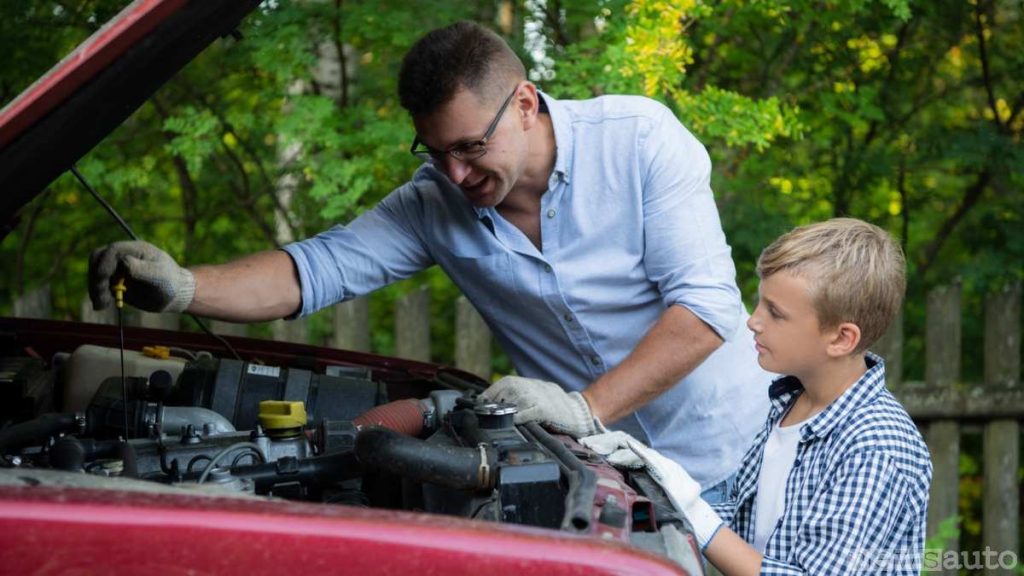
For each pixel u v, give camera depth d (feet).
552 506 5.43
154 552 4.44
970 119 18.44
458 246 9.15
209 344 10.62
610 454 6.85
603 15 15.33
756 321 7.22
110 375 8.91
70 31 16.49
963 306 18.94
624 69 14.14
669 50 14.29
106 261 7.82
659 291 8.93
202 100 17.60
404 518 4.62
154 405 7.40
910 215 19.10
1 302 20.77
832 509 6.72
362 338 16.93
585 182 8.64
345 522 4.54
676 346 8.26
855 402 7.03
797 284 6.93
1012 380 16.42
